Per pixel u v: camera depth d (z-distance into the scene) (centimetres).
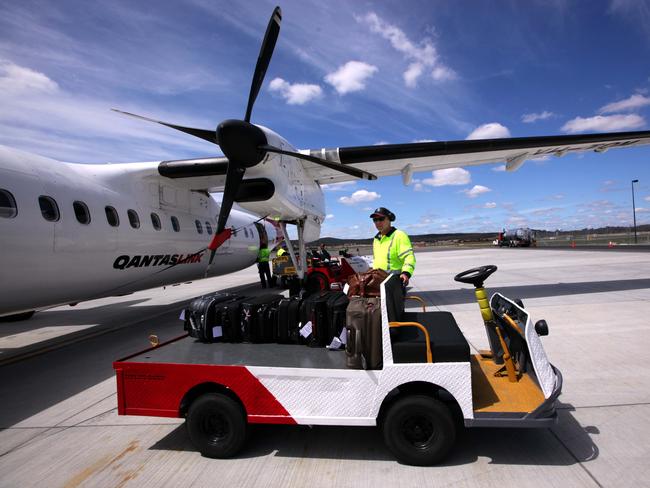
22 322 922
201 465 279
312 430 323
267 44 616
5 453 309
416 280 1359
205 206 947
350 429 323
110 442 321
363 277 328
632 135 773
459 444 289
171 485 256
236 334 352
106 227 613
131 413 296
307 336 329
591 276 1199
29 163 526
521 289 1009
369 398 266
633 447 276
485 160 924
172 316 903
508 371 306
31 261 492
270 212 813
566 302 802
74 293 595
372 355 272
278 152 641
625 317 651
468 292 1027
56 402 416
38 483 265
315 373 271
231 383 281
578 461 262
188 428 287
